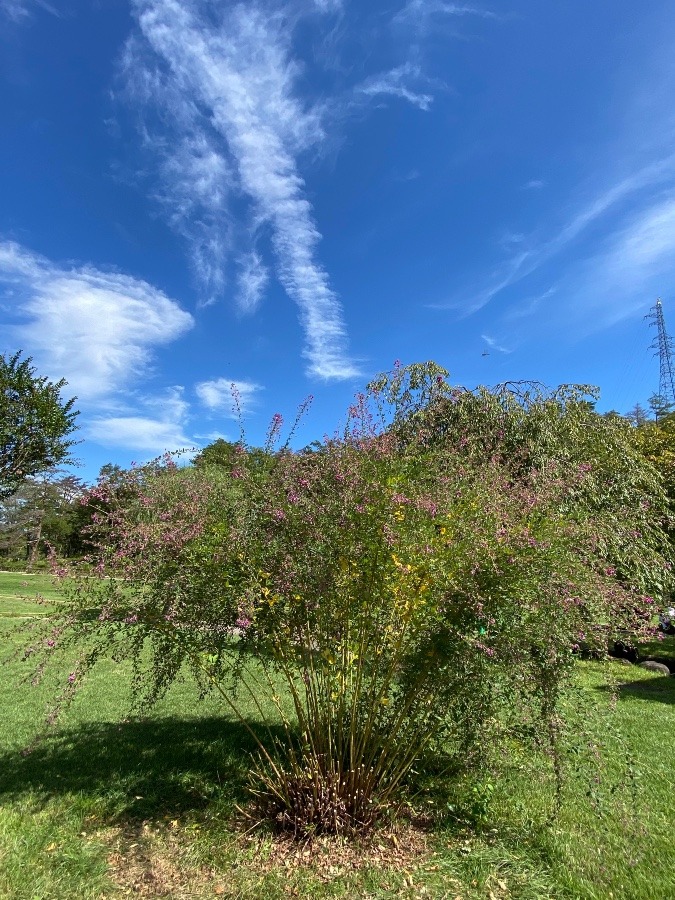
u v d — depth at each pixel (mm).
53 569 3191
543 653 2848
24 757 4289
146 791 3703
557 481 3623
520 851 2980
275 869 2762
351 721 3074
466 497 3191
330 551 2945
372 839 3000
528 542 2893
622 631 3369
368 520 2910
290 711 5555
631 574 6098
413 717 3197
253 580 3027
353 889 2607
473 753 3164
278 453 3400
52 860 2824
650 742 5145
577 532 3141
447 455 3559
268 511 3152
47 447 18750
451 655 2914
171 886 2633
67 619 3154
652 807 3588
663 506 8328
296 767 3219
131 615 3059
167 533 3064
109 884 2645
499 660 2879
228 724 5219
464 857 2891
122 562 3125
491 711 3090
